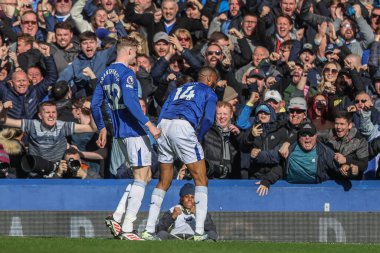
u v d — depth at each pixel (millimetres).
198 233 33656
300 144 43000
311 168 42812
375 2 60000
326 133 44750
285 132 44125
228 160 44438
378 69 50719
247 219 43219
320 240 43188
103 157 45156
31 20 52656
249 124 45438
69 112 46188
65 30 49969
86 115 45531
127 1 58531
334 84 48750
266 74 49781
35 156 43281
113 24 53750
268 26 54281
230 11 55875
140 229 42594
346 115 43656
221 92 47188
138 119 32250
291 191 43188
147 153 33312
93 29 53938
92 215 43250
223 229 43188
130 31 54062
